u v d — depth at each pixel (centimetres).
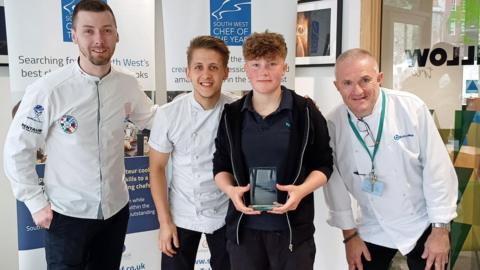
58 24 240
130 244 272
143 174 272
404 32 268
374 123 176
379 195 179
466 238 283
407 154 174
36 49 237
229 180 165
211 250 203
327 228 304
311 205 163
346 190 193
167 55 266
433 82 268
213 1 265
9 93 262
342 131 186
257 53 150
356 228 197
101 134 198
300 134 156
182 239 199
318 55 297
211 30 267
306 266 158
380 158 177
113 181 206
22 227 243
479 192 281
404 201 179
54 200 196
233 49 269
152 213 278
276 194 152
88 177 197
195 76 184
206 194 196
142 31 261
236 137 158
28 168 186
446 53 264
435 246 172
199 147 193
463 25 259
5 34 253
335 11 282
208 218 196
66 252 198
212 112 192
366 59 166
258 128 156
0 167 266
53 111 187
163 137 194
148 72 265
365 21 265
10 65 234
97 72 193
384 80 273
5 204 271
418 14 265
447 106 269
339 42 282
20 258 245
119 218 213
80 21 182
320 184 157
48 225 189
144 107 221
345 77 167
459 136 272
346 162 188
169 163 214
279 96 158
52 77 188
